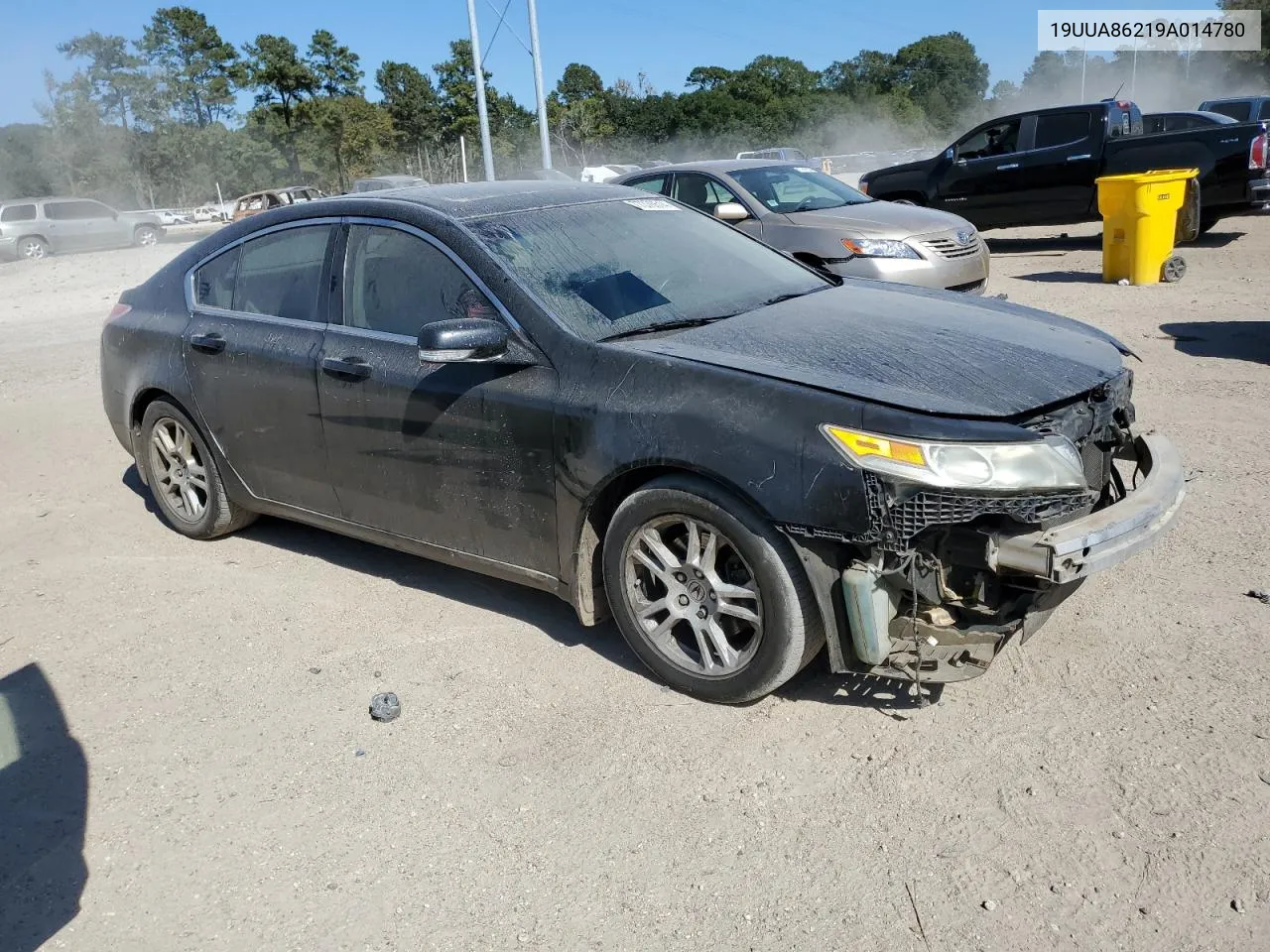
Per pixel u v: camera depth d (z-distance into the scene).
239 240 4.88
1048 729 3.23
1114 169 13.91
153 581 4.89
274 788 3.24
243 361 4.62
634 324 3.76
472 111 66.94
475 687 3.75
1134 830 2.77
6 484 6.57
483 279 3.85
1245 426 5.95
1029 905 2.55
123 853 2.98
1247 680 3.39
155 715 3.71
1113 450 3.62
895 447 2.93
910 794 2.99
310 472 4.51
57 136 76.56
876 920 2.55
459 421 3.85
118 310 5.49
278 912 2.72
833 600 3.13
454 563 4.15
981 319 3.88
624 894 2.70
